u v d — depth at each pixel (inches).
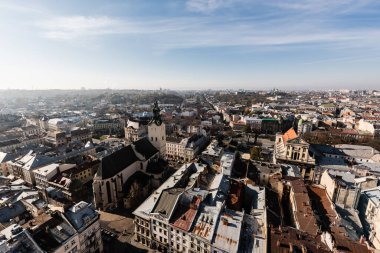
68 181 4485.7
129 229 3592.5
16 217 3329.2
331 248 2444.6
